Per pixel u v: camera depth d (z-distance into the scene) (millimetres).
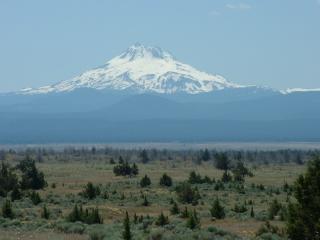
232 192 149750
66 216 94875
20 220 92562
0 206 113688
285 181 178250
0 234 73688
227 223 91375
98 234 69062
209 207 117688
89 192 135000
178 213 105938
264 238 70375
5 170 155000
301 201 60938
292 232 61031
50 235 72938
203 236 69438
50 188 161250
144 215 103938
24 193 141750
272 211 98250
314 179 60781
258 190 152500
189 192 127000
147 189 158375
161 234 67875
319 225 59594
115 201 128875
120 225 82125
